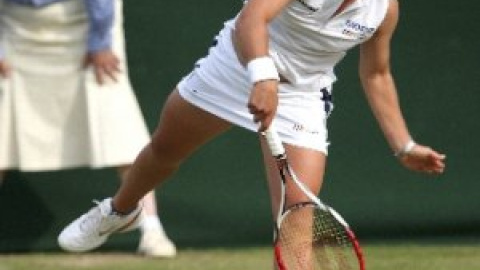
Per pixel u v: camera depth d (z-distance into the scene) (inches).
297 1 637.9
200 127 698.8
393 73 1088.8
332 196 1088.8
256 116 596.7
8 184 1057.5
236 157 1072.2
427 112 1093.8
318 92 675.4
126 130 979.9
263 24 605.9
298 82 665.0
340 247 636.7
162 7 1053.8
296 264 635.5
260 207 1077.1
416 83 1091.3
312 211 636.1
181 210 1072.2
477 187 1098.7
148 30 1054.4
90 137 976.3
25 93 976.3
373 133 1085.8
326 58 667.4
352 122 1083.3
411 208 1096.8
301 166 650.8
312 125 661.9
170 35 1055.6
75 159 986.1
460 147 1096.8
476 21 1090.7
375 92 710.5
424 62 1090.7
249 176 1074.7
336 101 1080.2
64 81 975.6
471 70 1093.8
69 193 1059.9
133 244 1058.1
